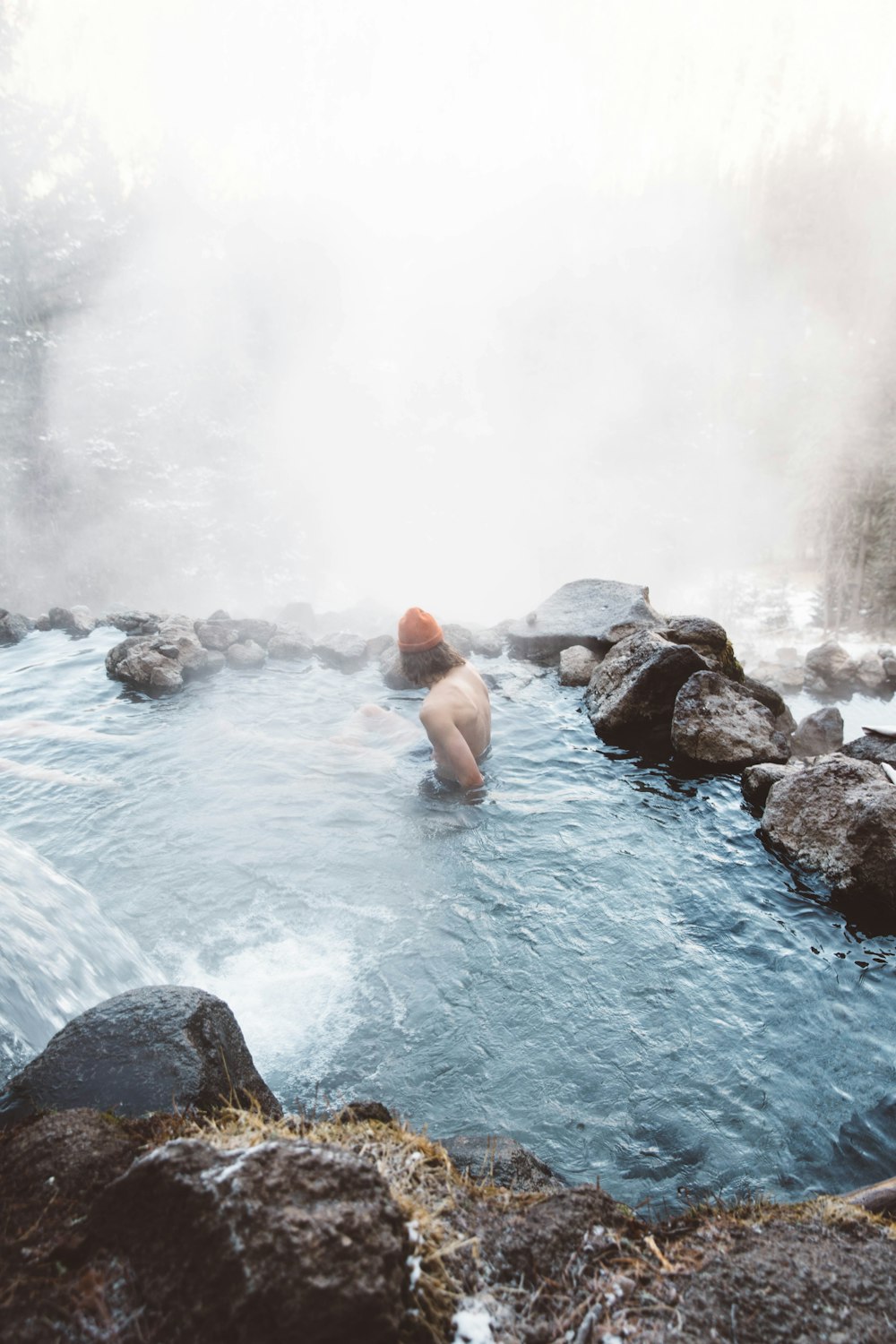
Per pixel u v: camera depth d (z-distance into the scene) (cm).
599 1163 201
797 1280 126
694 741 422
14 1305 110
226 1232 107
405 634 436
